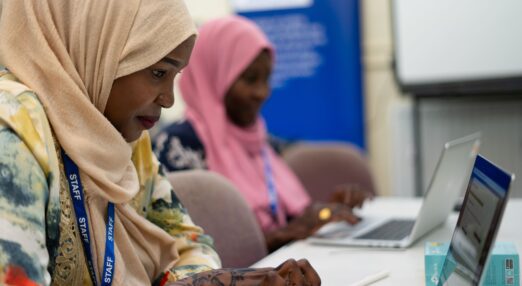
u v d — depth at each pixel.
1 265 0.91
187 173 1.69
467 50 3.48
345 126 3.78
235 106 2.23
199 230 1.42
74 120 1.10
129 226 1.25
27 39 1.11
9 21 1.11
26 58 1.11
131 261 1.22
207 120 2.19
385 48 3.77
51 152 1.04
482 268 0.89
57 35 1.12
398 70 3.61
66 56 1.12
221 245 1.67
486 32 3.44
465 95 3.52
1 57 1.11
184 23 1.16
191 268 1.31
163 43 1.13
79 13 1.13
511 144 3.54
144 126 1.21
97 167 1.12
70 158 1.11
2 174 0.96
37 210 0.98
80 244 1.12
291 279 1.02
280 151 2.77
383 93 3.80
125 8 1.13
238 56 2.19
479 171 1.03
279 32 3.84
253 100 2.22
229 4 3.91
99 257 1.14
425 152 3.68
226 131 2.24
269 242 1.83
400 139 3.67
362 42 3.75
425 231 1.62
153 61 1.13
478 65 3.47
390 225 1.78
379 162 3.84
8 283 0.91
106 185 1.13
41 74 1.10
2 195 0.95
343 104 3.78
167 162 2.06
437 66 3.54
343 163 2.71
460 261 1.00
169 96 1.18
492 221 0.89
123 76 1.14
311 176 2.70
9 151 0.98
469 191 1.06
